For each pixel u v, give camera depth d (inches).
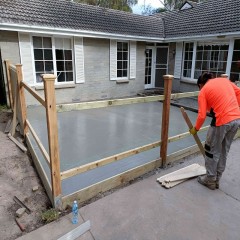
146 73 452.8
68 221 91.4
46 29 283.4
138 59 410.9
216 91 103.9
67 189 118.5
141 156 160.1
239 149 163.3
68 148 173.6
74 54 327.3
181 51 404.2
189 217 94.7
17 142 173.0
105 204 102.1
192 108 309.6
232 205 102.7
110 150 171.3
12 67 207.6
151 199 106.1
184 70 410.9
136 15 442.3
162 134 132.2
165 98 126.3
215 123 104.3
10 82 239.0
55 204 95.6
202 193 111.3
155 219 93.3
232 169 134.6
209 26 359.6
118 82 388.8
